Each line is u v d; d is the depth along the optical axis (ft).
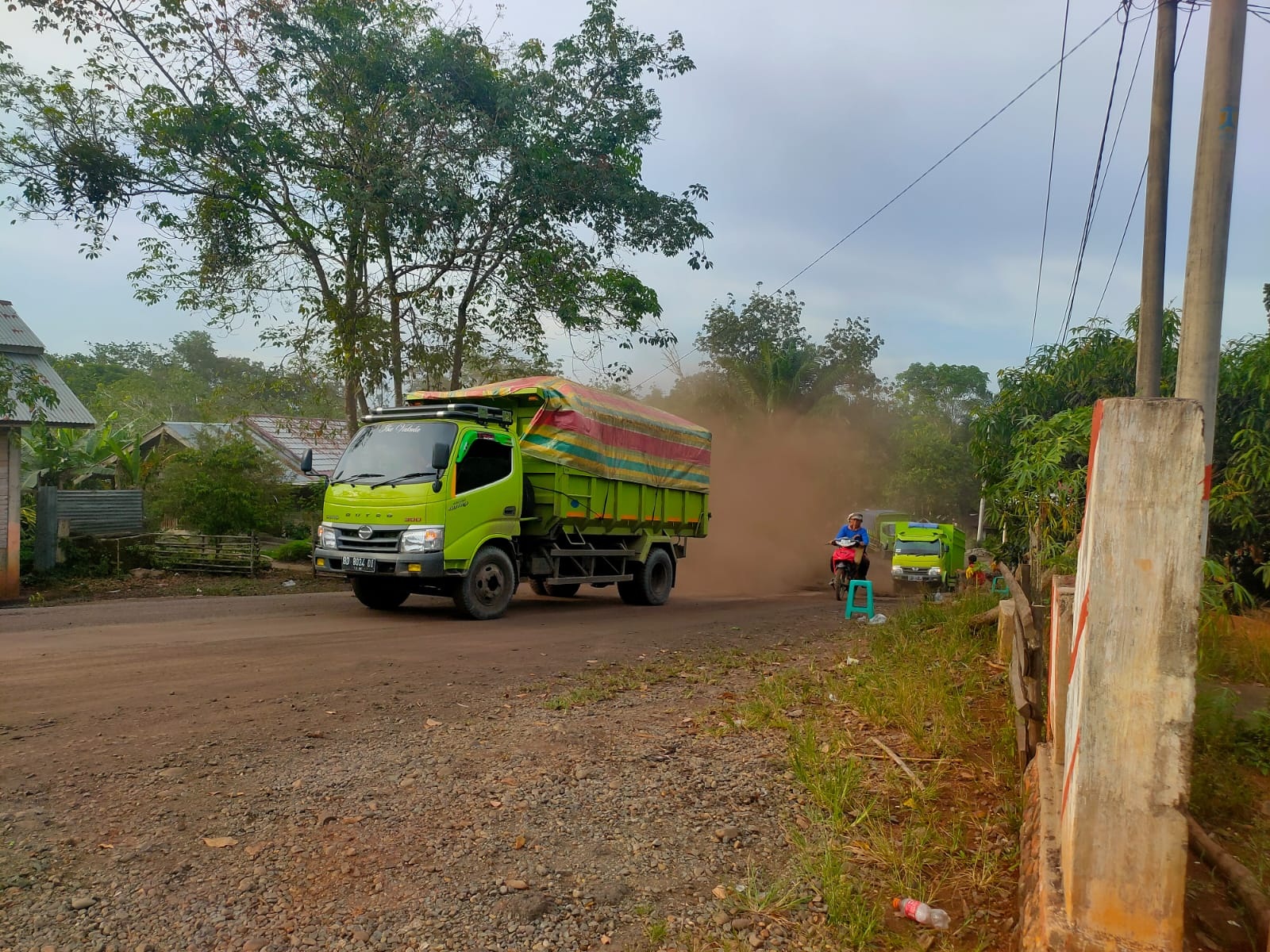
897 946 10.23
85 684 21.70
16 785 14.43
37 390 46.65
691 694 21.93
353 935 10.18
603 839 12.86
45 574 52.54
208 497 64.34
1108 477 7.39
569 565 44.80
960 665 24.39
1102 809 7.48
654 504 49.29
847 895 11.06
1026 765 14.19
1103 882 7.49
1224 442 32.60
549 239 62.23
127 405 142.31
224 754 16.21
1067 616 11.07
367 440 38.81
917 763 16.07
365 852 12.24
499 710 20.07
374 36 56.65
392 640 30.14
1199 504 7.19
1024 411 40.52
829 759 15.94
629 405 47.98
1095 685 7.47
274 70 56.34
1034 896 9.40
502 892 11.25
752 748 17.04
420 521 35.73
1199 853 10.75
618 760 16.30
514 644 30.30
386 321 60.64
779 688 21.39
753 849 12.66
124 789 14.35
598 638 32.58
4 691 20.77
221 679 22.62
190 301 60.03
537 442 41.57
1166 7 28.81
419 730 18.19
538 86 60.80
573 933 10.42
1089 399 39.81
